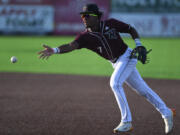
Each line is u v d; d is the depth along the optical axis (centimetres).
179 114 2194
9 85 3250
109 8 9712
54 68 4488
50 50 1591
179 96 2780
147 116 2138
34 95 2789
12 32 9912
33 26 9875
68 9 9744
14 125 1908
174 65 4759
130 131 1803
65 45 1631
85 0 9675
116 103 2509
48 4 9769
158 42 8069
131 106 2422
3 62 4950
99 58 5619
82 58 5634
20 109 2306
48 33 9888
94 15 1623
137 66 4703
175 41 8369
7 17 9850
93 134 1744
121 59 1723
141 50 1730
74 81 3494
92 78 3688
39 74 3953
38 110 2280
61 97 2714
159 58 5484
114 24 1695
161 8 9525
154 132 1791
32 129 1830
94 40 1656
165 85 3284
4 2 9794
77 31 9794
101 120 2030
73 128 1853
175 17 9500
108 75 3925
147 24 9619
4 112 2219
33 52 6081
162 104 1762
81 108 2344
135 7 9612
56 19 9819
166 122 1761
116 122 1983
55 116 2120
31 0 9781
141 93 1792
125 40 8500
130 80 1786
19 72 4094
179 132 1795
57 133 1758
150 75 3947
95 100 2609
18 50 6366
